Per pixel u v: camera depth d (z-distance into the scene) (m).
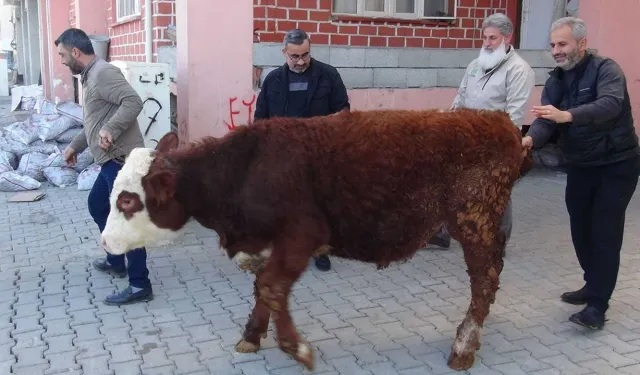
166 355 4.23
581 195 4.71
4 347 4.32
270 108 5.91
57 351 4.27
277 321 3.68
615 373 4.02
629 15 9.66
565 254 6.34
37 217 7.45
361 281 5.60
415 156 3.70
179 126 7.51
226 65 7.26
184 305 5.05
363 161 3.64
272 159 3.63
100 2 12.69
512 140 3.92
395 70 8.66
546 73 9.62
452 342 4.45
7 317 4.79
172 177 3.62
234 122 7.41
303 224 3.62
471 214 3.86
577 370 4.06
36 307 4.97
